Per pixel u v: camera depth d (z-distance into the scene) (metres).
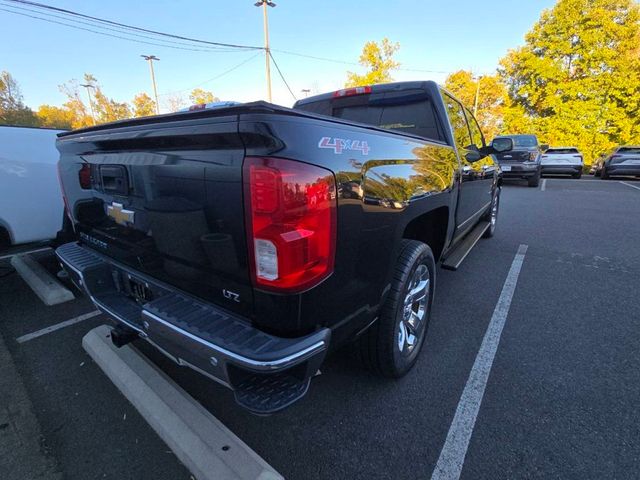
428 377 2.42
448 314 3.28
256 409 1.33
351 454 1.84
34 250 5.32
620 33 21.78
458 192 3.09
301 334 1.43
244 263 1.40
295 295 1.35
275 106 1.25
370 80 24.05
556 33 22.97
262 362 1.28
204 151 1.42
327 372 2.48
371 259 1.72
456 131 3.31
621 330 2.97
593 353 2.66
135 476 1.75
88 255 2.38
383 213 1.76
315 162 1.33
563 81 23.30
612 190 12.29
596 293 3.71
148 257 1.88
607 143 22.83
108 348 2.56
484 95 34.81
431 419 2.06
